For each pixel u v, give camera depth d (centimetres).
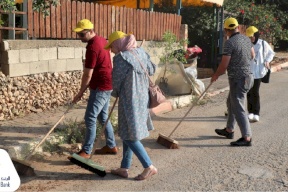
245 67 625
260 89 1207
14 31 771
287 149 628
